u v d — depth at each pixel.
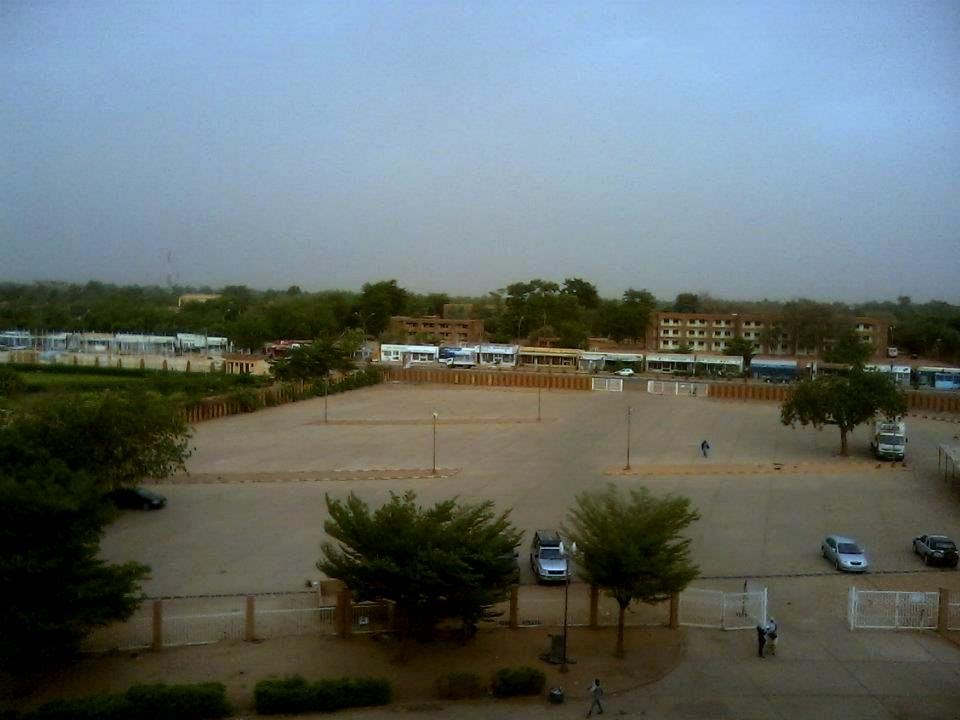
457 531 32.88
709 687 30.97
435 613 33.00
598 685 28.67
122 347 199.25
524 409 114.69
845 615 38.84
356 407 115.31
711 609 38.56
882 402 79.62
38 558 29.39
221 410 104.62
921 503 62.06
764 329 199.75
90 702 27.03
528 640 35.34
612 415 109.62
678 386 137.75
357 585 32.50
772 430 98.44
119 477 54.12
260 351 188.88
